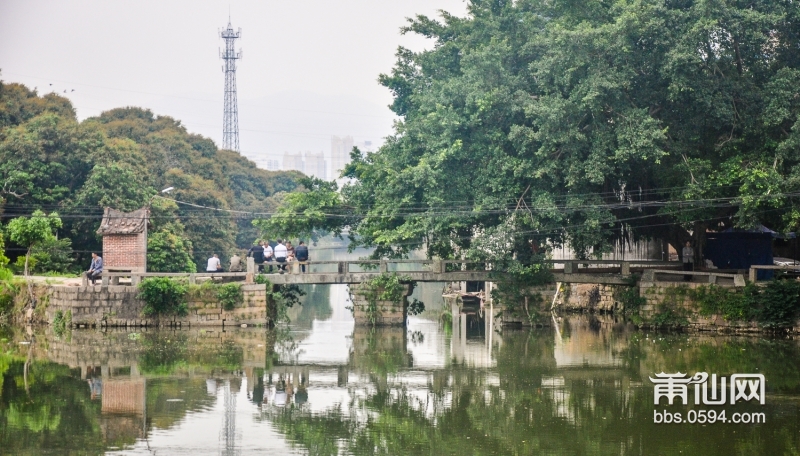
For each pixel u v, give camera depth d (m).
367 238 50.16
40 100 88.00
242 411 28.02
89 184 64.75
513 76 46.78
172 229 67.75
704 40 41.94
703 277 45.19
